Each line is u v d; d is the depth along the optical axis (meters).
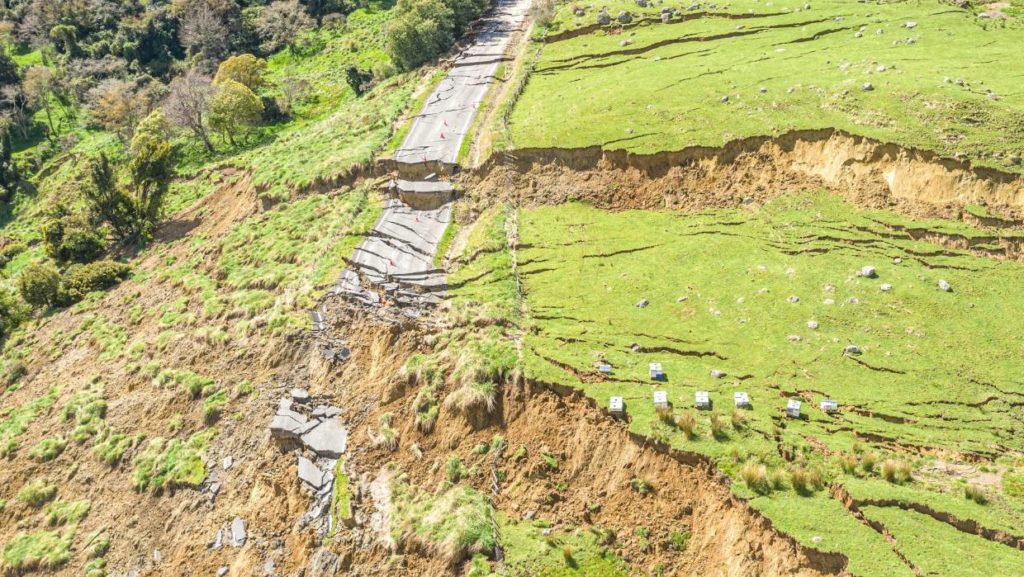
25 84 86.94
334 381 33.81
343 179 47.78
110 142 79.44
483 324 32.31
